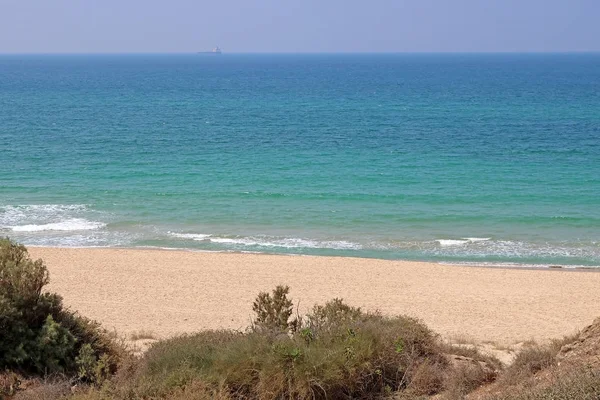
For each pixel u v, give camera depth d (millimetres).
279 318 11352
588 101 102750
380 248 27141
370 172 43625
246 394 8547
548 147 54844
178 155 50625
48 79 183250
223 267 23562
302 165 46312
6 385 9016
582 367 7879
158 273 22734
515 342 15414
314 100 107500
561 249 26891
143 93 124312
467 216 31969
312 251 26719
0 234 28719
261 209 33438
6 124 69438
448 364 10055
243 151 52812
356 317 10750
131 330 16344
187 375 8492
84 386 9086
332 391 8562
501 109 90000
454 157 49969
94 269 23125
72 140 58094
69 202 34750
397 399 8695
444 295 20547
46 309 10367
